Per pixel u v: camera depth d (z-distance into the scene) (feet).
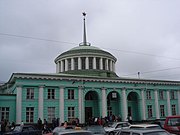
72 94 136.15
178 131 54.60
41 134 82.99
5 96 122.42
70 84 135.64
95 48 176.24
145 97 156.87
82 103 136.46
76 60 169.58
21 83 123.95
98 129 67.26
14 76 123.24
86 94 147.84
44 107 127.24
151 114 157.79
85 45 184.75
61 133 36.83
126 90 151.02
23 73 124.16
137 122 151.23
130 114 157.17
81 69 166.61
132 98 161.58
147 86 158.92
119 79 149.07
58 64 177.58
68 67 170.30
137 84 155.43
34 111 124.98
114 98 149.48
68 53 170.50
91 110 146.92
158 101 161.68
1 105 120.57
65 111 131.75
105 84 145.38
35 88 127.44
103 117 138.00
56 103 130.93
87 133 37.37
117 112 150.71
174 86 171.42
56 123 116.16
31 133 80.23
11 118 121.49
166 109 164.45
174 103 169.68
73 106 134.41
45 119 115.85
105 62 173.37
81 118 134.51
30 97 125.49
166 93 166.81
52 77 130.93
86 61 167.43
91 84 141.28
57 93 132.26
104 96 142.92
